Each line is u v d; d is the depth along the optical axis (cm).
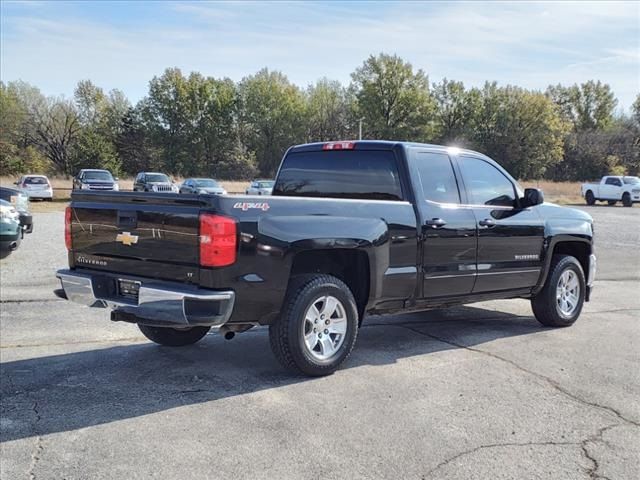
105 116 7800
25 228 1388
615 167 7806
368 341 610
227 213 421
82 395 440
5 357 533
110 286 477
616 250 1523
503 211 617
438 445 360
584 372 509
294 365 473
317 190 609
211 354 556
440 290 560
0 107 6475
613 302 852
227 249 418
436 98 8350
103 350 562
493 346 592
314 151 619
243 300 433
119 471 322
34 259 1118
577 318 711
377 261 505
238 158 8119
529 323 706
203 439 364
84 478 314
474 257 583
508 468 332
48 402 425
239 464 332
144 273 457
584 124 9531
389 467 331
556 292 671
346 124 8869
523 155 7962
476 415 408
